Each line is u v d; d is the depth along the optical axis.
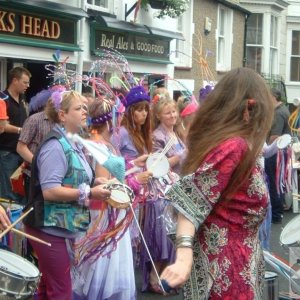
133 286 4.54
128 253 4.50
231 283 2.62
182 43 14.61
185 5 12.59
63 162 3.96
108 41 10.97
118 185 4.03
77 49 9.80
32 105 6.08
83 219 4.04
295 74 24.23
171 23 13.58
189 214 2.57
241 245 2.66
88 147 3.84
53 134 4.02
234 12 17.61
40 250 3.98
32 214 4.01
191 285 2.65
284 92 21.69
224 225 2.64
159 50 13.04
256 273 2.69
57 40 9.44
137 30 11.78
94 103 4.73
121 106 5.02
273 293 3.84
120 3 11.59
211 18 15.93
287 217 9.30
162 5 12.28
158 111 5.66
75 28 9.84
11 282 3.21
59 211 3.96
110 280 4.39
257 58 22.08
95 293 4.36
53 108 4.09
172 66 13.76
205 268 2.64
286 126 8.68
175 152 5.59
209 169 2.57
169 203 2.78
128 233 4.54
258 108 2.66
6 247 4.77
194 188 2.59
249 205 2.65
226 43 17.38
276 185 8.34
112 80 7.16
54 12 9.20
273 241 7.62
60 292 4.02
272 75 22.00
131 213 4.34
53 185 3.91
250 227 2.69
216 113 2.67
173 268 2.47
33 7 8.76
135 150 5.31
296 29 24.09
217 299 2.62
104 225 4.34
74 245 4.21
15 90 7.32
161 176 4.91
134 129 5.38
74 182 4.00
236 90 2.68
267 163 8.52
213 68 16.22
